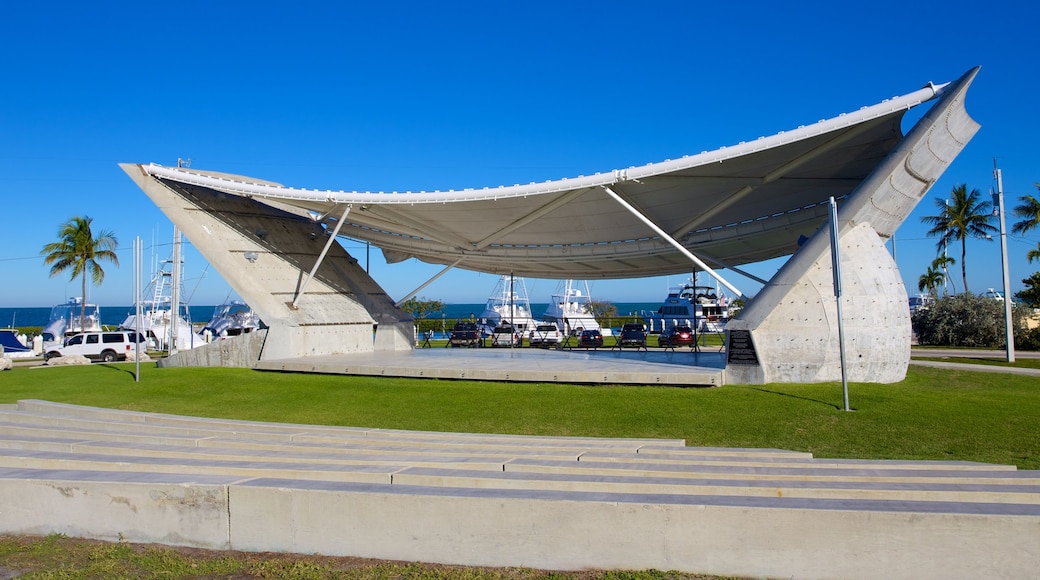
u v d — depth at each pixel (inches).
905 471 369.1
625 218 929.5
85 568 305.3
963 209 2313.0
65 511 354.0
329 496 318.3
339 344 1043.3
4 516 364.5
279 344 929.5
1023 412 548.4
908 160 633.6
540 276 1341.0
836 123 618.8
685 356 982.4
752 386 668.7
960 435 493.0
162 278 2159.2
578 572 293.4
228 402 709.9
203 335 1990.7
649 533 291.6
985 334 1633.9
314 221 1166.3
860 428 519.8
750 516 283.7
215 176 1058.7
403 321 1218.6
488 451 442.0
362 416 630.5
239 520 329.4
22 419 577.3
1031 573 265.6
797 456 418.3
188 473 374.9
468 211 906.1
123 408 696.4
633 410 601.6
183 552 325.4
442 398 676.7
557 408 621.6
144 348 1541.6
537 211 890.7
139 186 967.6
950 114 607.2
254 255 992.9
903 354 687.7
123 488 344.8
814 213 877.2
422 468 369.7
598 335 1336.1
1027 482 333.4
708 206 879.1
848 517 277.0
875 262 687.7
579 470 359.3
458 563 305.3
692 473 348.8
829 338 668.7
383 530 313.7
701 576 284.8
